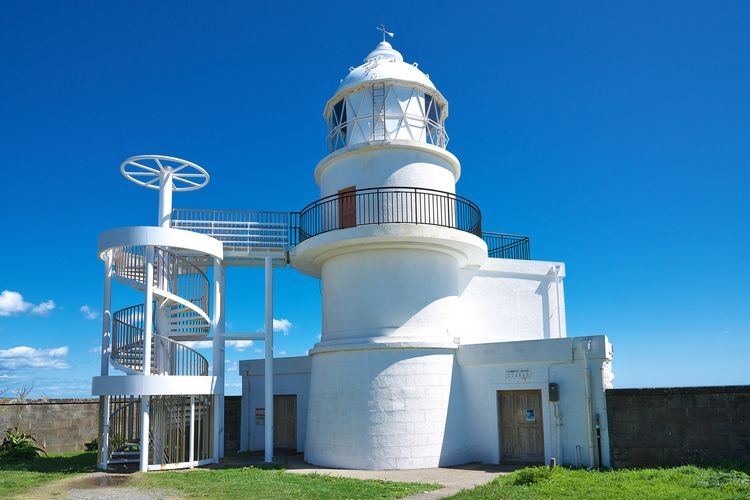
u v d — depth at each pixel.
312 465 16.02
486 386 15.77
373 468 14.84
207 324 17.31
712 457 12.46
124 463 16.14
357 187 16.75
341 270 16.78
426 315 16.12
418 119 17.52
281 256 17.95
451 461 15.29
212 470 14.74
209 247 16.44
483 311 18.92
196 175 17.98
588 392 13.99
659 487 10.30
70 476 14.09
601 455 13.68
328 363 16.30
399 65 18.20
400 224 15.51
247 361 20.73
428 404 15.35
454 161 17.67
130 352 15.55
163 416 15.70
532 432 15.02
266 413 17.17
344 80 18.62
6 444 18.17
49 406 20.56
